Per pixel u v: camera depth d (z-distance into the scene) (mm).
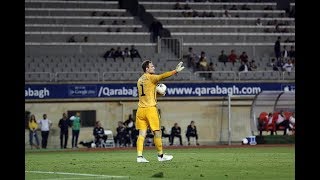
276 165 44500
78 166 45469
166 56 126688
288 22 140375
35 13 133375
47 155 72812
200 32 134875
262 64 128125
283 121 108875
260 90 117938
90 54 126125
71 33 128875
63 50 125375
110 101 113125
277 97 108125
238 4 144375
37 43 124438
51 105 111250
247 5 144875
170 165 44469
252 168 41656
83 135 111625
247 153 68062
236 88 117250
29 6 135125
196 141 110812
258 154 64250
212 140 116312
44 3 136375
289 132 109312
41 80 113438
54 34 128250
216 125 116500
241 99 117250
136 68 122312
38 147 107375
